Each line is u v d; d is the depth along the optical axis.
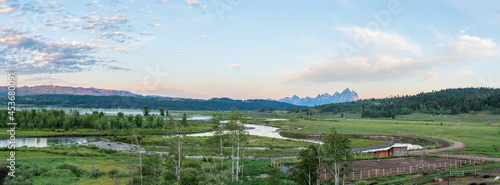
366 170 64.69
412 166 69.31
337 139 48.84
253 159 85.75
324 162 50.00
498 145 111.94
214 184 48.22
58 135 162.88
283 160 82.19
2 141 140.38
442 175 58.81
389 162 74.94
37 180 54.78
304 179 50.38
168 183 51.34
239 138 68.69
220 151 69.25
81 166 71.19
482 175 57.41
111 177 59.28
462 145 114.69
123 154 94.50
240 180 58.25
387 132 179.12
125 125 198.00
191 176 52.09
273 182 51.09
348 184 51.69
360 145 126.81
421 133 169.50
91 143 132.50
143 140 132.88
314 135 170.12
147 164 53.31
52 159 79.75
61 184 52.91
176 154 55.38
